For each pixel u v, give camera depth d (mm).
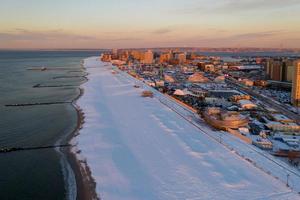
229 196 52250
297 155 73438
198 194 53312
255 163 65812
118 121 103812
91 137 86375
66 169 66312
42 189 57969
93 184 58750
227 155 70750
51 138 86875
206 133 89188
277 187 55000
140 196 53406
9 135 89688
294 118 111812
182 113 117000
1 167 67688
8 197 55344
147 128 94562
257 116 113875
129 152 74188
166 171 62906
